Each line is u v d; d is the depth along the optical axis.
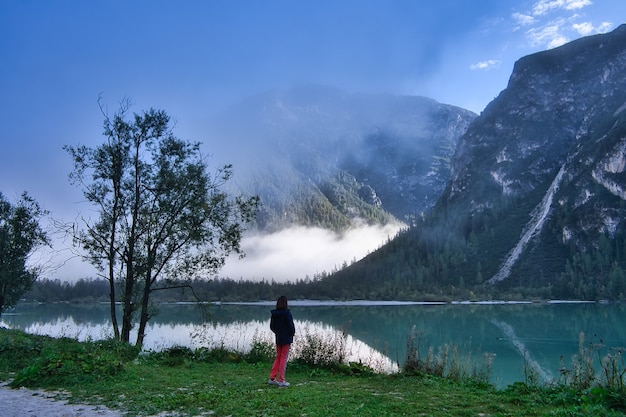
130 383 12.37
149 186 26.61
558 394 11.16
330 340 20.16
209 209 26.81
